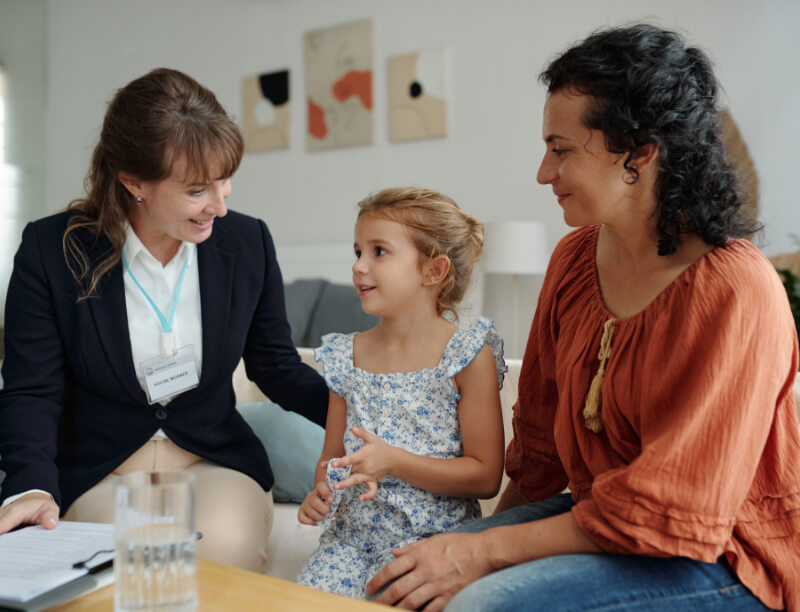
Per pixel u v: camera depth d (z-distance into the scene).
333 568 1.42
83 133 6.04
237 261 1.66
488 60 4.55
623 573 1.03
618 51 1.08
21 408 1.46
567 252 1.38
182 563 0.85
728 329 1.02
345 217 5.12
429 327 1.54
